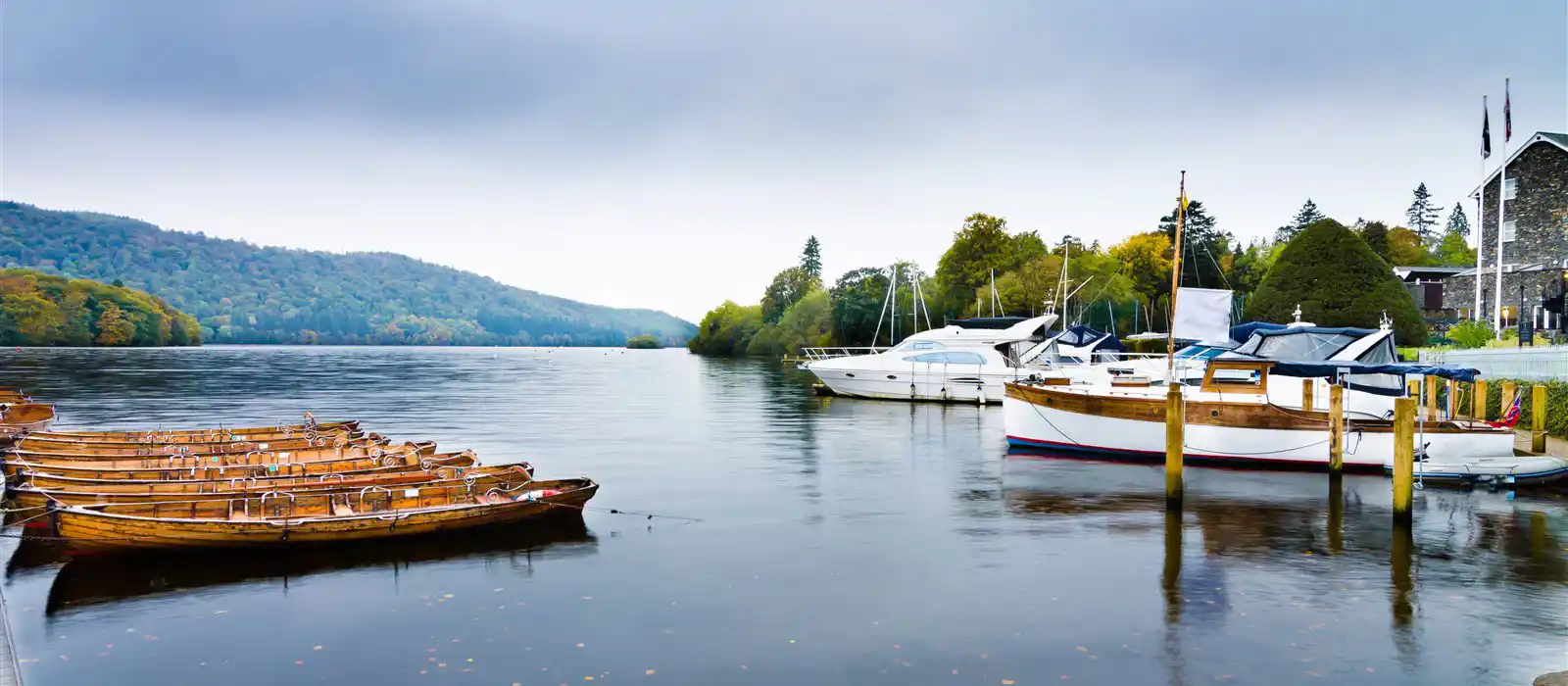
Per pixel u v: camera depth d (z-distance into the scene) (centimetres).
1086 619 1131
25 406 2802
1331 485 1942
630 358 15312
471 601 1201
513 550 1448
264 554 1391
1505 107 4006
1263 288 6125
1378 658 1012
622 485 2036
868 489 1994
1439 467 1961
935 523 1653
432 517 1470
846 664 993
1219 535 1558
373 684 948
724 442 2831
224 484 1591
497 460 2439
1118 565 1370
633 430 3178
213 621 1124
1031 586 1268
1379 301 5588
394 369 9125
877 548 1476
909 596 1223
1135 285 9444
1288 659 1010
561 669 981
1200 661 1003
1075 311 8656
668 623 1118
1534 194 5206
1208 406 2266
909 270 12206
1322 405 2453
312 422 2594
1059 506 1811
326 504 1491
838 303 11706
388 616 1142
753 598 1216
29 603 1186
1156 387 2656
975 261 10012
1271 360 2286
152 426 3297
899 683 945
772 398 4759
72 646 1050
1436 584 1273
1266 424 2217
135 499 1438
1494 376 2947
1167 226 10000
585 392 5372
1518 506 1781
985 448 2677
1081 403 2422
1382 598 1213
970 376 4209
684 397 4884
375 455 1930
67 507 1332
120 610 1163
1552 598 1215
